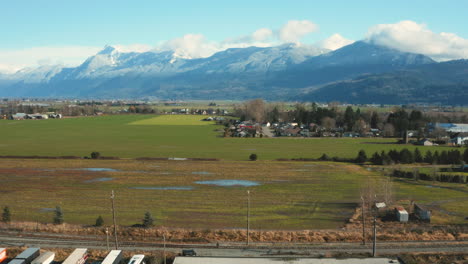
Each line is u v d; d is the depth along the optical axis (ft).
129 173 387.55
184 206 276.00
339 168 419.33
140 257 172.14
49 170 399.44
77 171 395.34
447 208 274.16
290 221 244.83
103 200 290.76
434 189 329.93
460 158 440.86
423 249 195.83
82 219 246.68
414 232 218.38
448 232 219.41
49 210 266.16
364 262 166.50
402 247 198.18
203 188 330.13
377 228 229.25
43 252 187.52
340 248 197.16
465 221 245.45
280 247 198.49
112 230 220.43
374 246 185.57
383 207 271.08
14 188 327.26
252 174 387.14
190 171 399.65
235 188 330.95
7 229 221.25
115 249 193.88
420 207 252.62
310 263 166.09
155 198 297.12
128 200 291.38
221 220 245.86
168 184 343.67
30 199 293.43
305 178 370.53
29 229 221.66
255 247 198.49
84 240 207.31
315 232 218.59
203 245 200.85
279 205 280.51
